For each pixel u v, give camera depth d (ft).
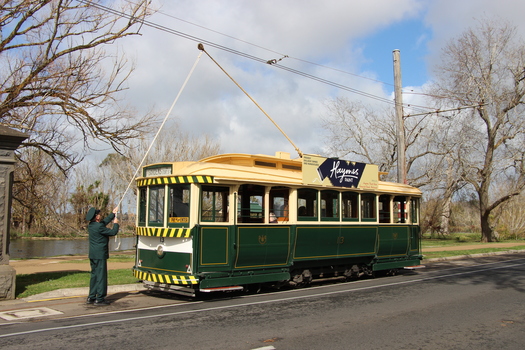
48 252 96.48
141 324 25.44
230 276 33.96
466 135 112.16
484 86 111.24
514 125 111.04
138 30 54.54
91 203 152.56
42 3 49.78
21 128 48.34
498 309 30.89
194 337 22.65
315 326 25.40
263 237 35.96
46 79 51.13
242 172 35.29
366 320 27.09
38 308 30.07
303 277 40.52
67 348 20.44
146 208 36.01
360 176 45.50
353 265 45.73
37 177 61.67
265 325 25.46
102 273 31.55
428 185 118.21
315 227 40.27
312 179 40.11
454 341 22.70
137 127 58.80
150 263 35.35
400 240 50.65
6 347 20.56
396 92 66.80
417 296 36.04
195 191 32.68
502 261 71.61
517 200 147.74
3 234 32.63
